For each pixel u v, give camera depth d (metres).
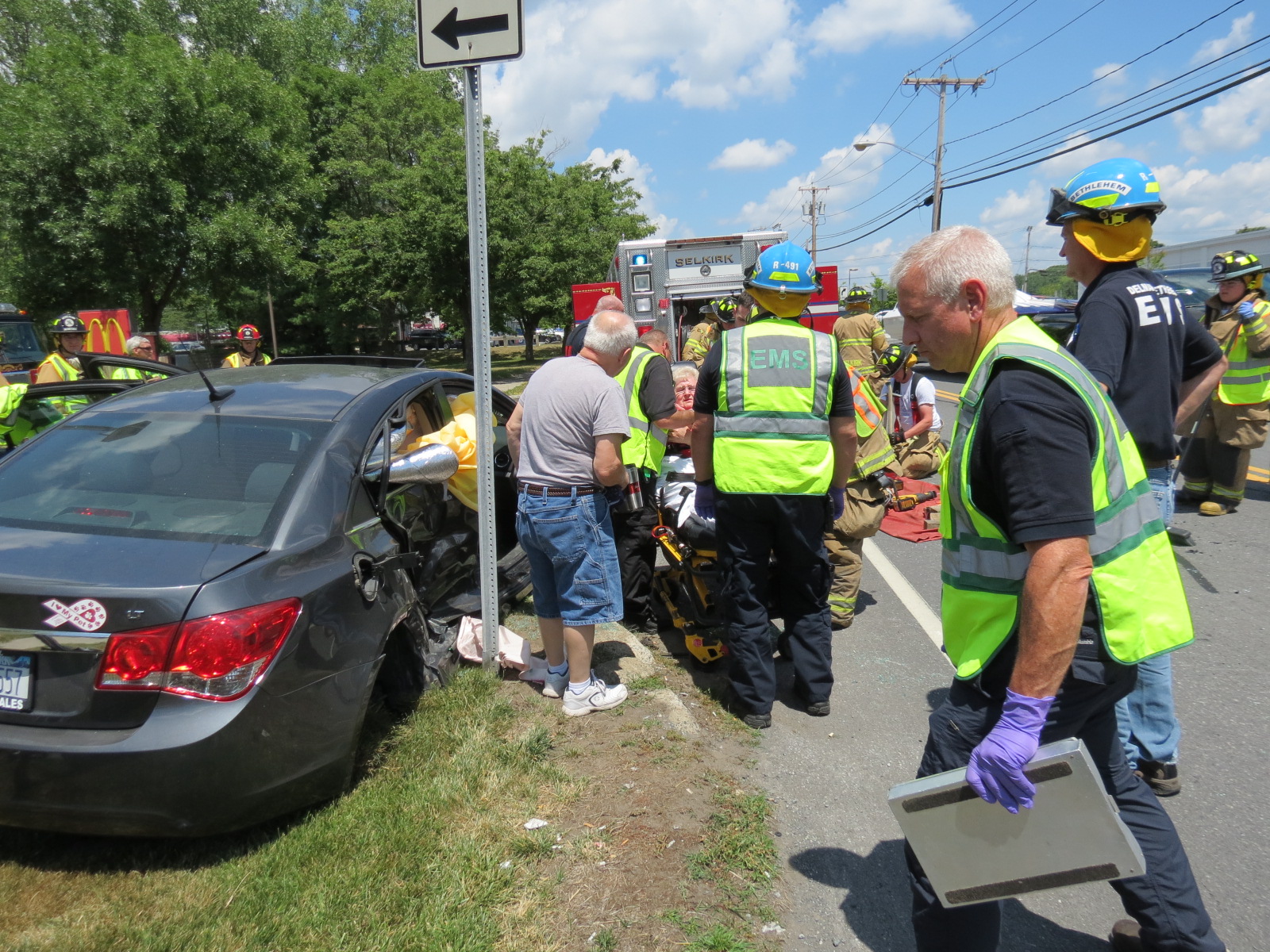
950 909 2.09
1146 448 3.27
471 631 4.16
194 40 30.30
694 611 4.49
